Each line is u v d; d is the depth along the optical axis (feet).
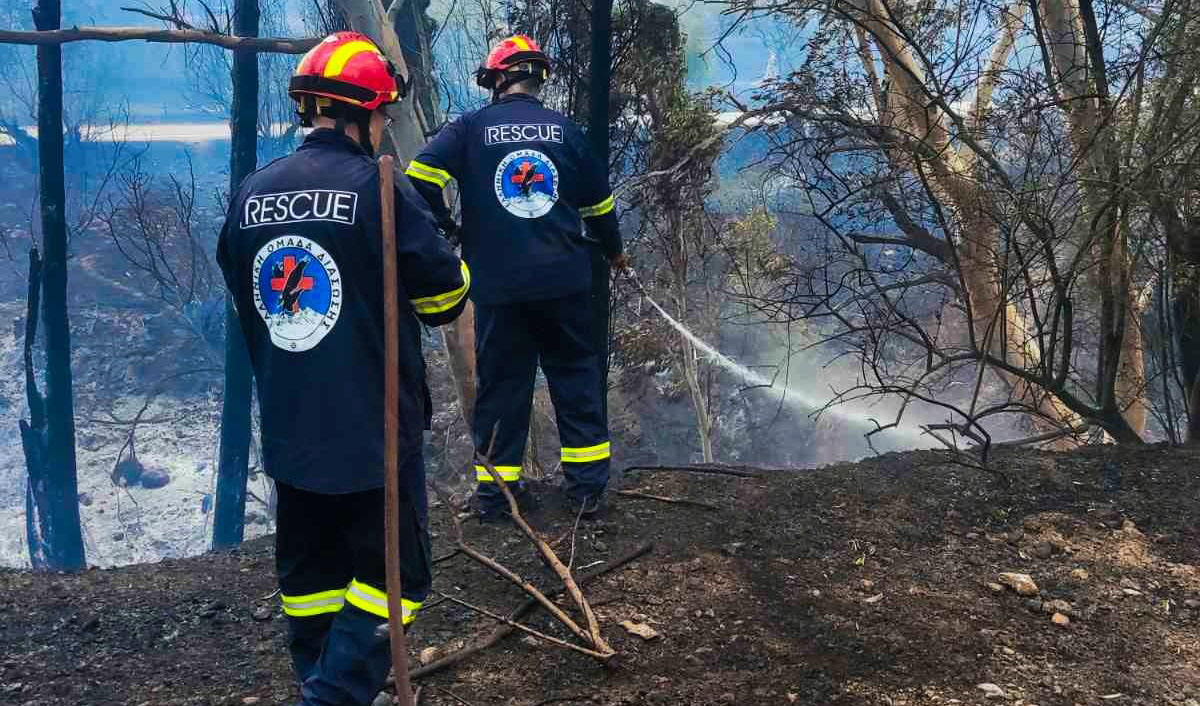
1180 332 19.90
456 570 12.67
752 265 31.83
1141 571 12.51
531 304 13.10
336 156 7.89
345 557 8.59
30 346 52.90
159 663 10.66
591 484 13.93
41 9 48.16
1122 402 24.48
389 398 7.22
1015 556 12.98
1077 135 17.66
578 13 35.83
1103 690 9.86
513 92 13.25
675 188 38.86
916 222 22.54
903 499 14.71
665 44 36.32
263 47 31.50
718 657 10.44
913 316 24.12
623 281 42.34
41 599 12.34
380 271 7.68
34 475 53.93
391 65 8.20
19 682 10.23
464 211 13.07
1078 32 19.70
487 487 14.01
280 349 7.72
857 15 23.02
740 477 15.96
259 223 7.77
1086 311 20.80
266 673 10.37
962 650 10.60
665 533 13.61
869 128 21.47
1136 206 16.63
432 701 9.70
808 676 10.03
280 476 7.80
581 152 13.03
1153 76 16.63
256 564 13.52
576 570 12.53
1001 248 19.81
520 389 13.70
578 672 10.19
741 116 33.40
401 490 8.03
